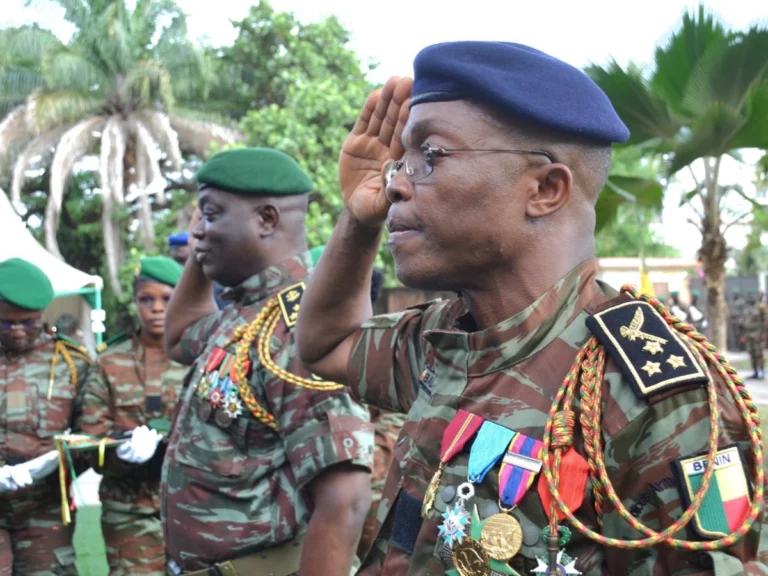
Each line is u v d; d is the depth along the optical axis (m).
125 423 4.24
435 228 1.26
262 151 2.56
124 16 17.67
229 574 2.33
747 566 1.08
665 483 1.10
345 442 2.20
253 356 2.37
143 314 4.34
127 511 3.95
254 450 2.37
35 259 7.20
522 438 1.21
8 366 4.15
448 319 1.49
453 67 1.24
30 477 3.81
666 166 7.18
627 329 1.20
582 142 1.26
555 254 1.28
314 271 1.74
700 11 6.58
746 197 8.51
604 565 1.15
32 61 18.28
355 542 2.22
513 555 1.16
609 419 1.15
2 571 3.79
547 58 1.25
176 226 17.53
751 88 6.67
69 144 17.00
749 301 17.02
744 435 1.13
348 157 1.64
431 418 1.34
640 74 6.88
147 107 17.89
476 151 1.24
